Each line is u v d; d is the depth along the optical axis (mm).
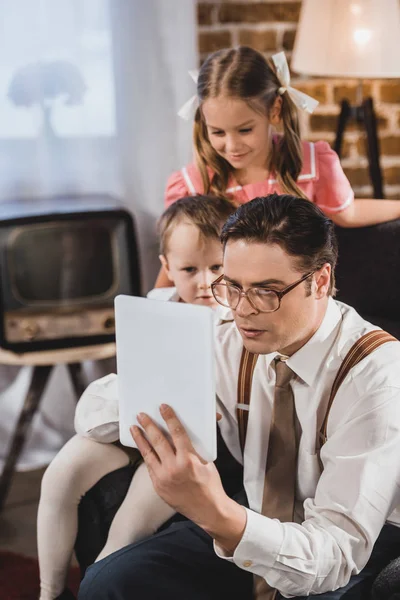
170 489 1132
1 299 2359
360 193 2922
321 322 1303
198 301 1753
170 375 1117
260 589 1315
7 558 2312
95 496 1551
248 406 1428
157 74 2719
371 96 2840
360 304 1837
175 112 2752
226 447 1596
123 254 2443
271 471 1366
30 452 2820
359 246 1855
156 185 2805
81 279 2432
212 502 1127
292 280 1178
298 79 2811
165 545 1407
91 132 2738
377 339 1294
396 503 1220
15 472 2781
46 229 2373
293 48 2795
